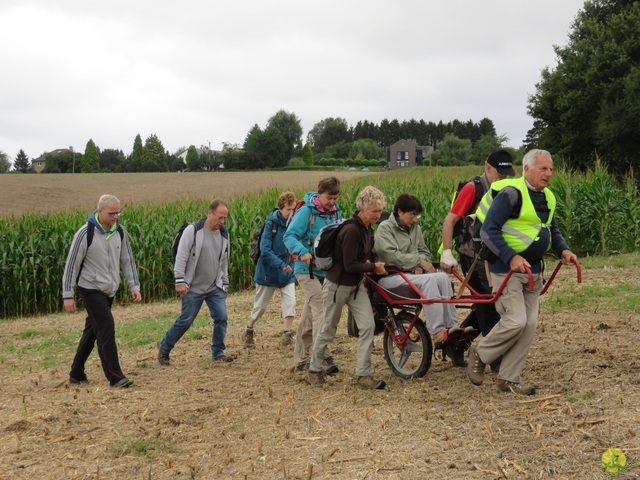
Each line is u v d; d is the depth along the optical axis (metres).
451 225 5.74
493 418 4.79
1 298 15.36
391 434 4.69
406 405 5.30
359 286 5.90
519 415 4.80
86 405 5.99
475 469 4.02
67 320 12.70
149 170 125.69
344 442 4.63
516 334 5.17
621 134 37.22
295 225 6.34
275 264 7.75
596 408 4.73
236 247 15.67
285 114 128.12
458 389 5.62
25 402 6.26
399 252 5.97
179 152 130.62
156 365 7.57
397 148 151.88
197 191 47.44
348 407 5.39
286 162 121.75
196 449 4.77
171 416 5.48
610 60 38.47
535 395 5.23
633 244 15.20
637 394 4.94
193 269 7.30
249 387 6.32
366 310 5.93
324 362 6.56
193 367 7.36
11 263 15.38
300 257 6.18
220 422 5.30
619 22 39.72
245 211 16.69
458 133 174.50
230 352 8.03
